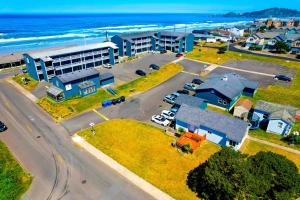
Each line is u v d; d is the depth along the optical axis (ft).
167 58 325.01
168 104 188.75
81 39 570.05
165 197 102.89
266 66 291.79
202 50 371.56
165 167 120.06
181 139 139.03
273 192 91.61
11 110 178.29
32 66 234.38
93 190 105.50
